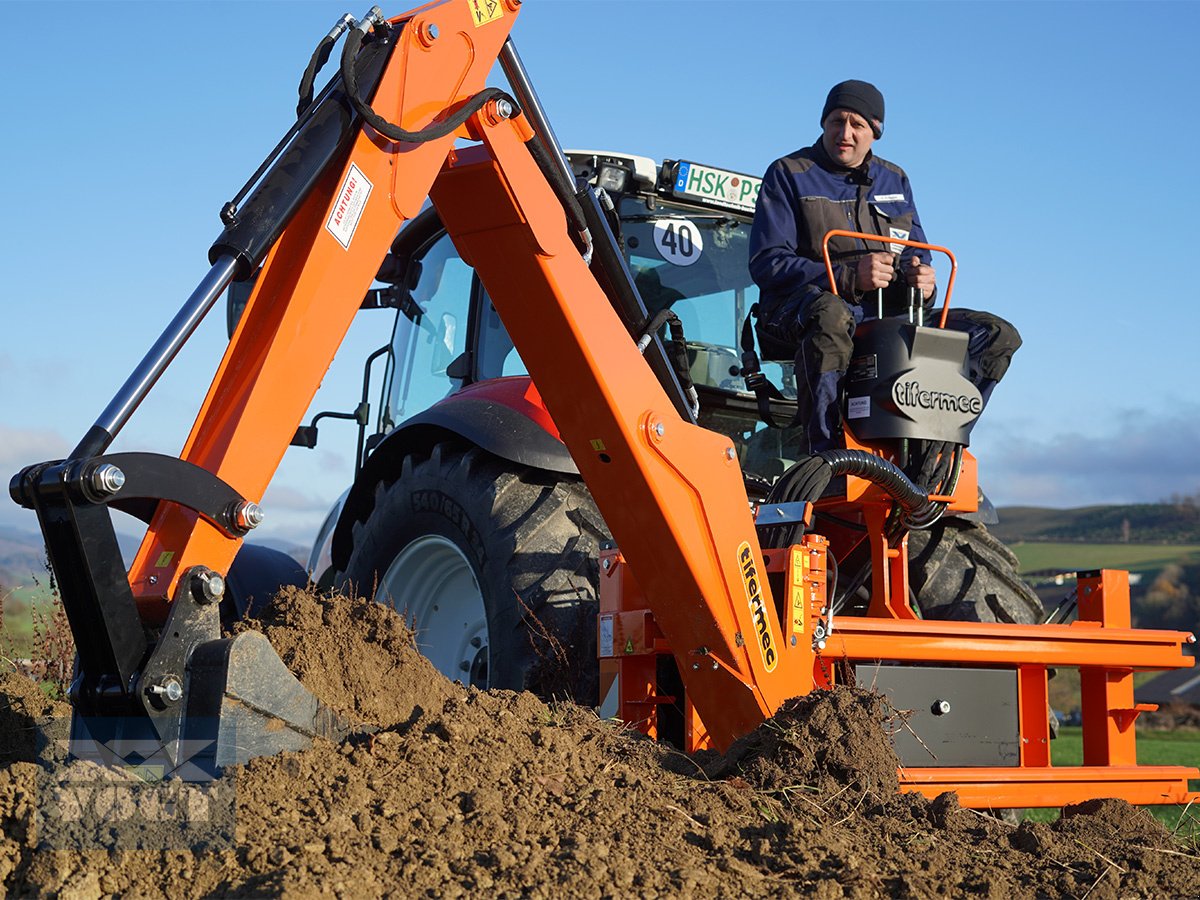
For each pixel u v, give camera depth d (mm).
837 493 3953
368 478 4836
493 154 3016
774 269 4305
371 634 2830
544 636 3898
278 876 2023
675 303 4836
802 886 2324
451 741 2598
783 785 2848
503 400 4277
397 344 5586
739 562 3322
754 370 4465
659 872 2273
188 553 2312
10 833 2148
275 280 2605
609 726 3162
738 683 3303
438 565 4508
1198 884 2576
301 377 2561
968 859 2586
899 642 3590
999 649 3729
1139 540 86188
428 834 2285
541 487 4156
